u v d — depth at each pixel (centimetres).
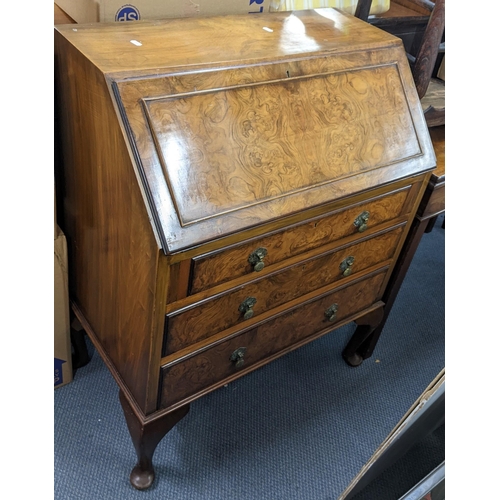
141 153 81
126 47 93
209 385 117
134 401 111
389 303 151
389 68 115
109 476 125
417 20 146
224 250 91
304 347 170
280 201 94
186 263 88
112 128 84
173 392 109
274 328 120
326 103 104
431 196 128
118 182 88
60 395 141
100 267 108
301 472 134
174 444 135
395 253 135
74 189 109
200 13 119
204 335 104
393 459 109
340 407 153
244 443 138
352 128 106
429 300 199
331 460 138
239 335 112
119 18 108
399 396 160
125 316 103
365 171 107
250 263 99
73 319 136
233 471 132
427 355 176
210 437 138
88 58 86
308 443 141
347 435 145
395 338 181
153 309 90
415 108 118
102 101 85
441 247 228
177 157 84
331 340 175
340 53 108
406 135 115
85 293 123
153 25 106
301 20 123
